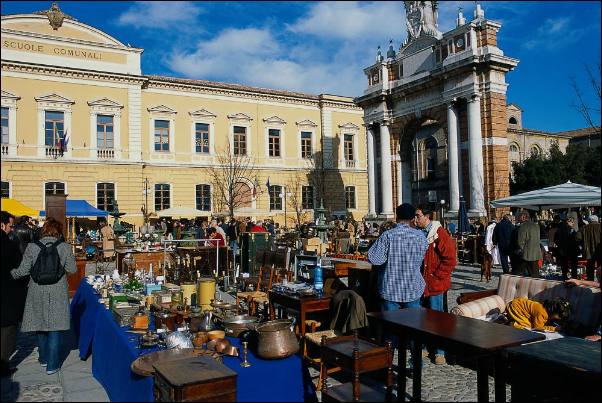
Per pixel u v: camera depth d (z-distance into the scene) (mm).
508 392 5645
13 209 14117
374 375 6074
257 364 4809
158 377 4160
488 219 22812
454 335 4391
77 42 31766
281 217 39750
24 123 30109
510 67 23734
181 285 7742
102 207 32281
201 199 36406
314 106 42250
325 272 9547
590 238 11859
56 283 6355
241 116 38250
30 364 6809
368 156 30766
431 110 26406
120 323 5945
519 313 6660
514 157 40562
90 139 31969
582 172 34938
